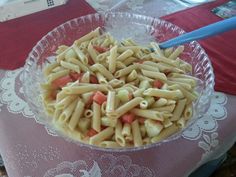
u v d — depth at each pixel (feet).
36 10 1.41
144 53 1.10
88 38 1.14
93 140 0.84
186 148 0.89
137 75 0.99
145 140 0.86
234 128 0.96
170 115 0.88
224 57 1.17
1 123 0.96
